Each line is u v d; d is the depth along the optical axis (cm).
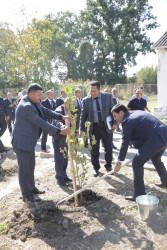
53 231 304
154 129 349
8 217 344
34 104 384
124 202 369
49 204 357
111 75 3806
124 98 2173
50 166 558
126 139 360
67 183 453
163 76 1223
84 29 4025
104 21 3722
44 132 667
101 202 371
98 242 282
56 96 2308
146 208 311
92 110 476
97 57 3903
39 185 454
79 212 344
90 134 482
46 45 3728
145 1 3566
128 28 3678
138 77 3931
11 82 3438
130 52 3638
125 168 525
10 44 2612
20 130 371
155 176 467
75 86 2223
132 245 273
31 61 2648
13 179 504
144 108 692
